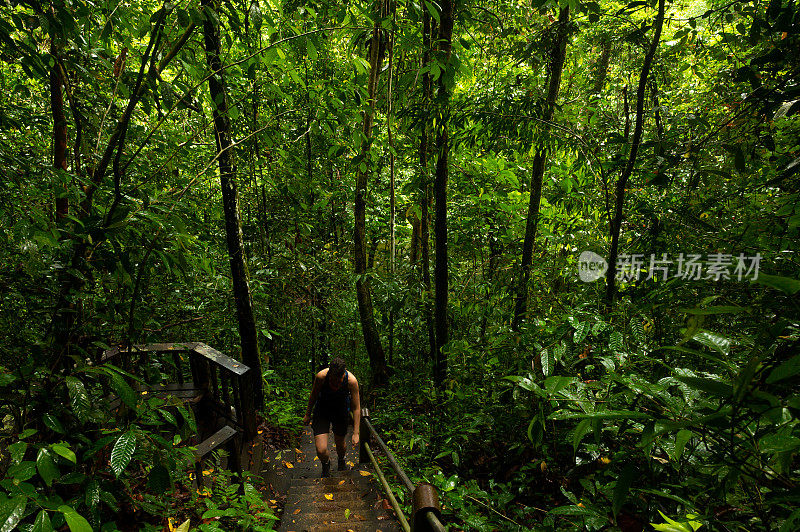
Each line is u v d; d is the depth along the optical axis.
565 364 2.53
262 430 5.59
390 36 5.57
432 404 5.09
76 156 2.86
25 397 1.98
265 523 2.99
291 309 7.42
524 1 6.18
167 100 2.51
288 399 6.81
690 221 3.39
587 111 5.58
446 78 4.34
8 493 1.40
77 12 2.34
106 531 1.74
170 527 2.52
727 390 0.87
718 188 3.61
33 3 2.13
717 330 2.17
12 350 2.17
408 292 6.21
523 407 3.72
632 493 1.88
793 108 2.04
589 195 4.84
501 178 6.77
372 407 6.81
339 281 7.87
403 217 9.01
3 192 1.98
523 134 4.39
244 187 6.35
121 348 2.82
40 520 1.30
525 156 6.63
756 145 2.70
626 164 3.83
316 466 5.14
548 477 3.60
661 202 3.71
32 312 2.23
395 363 7.75
